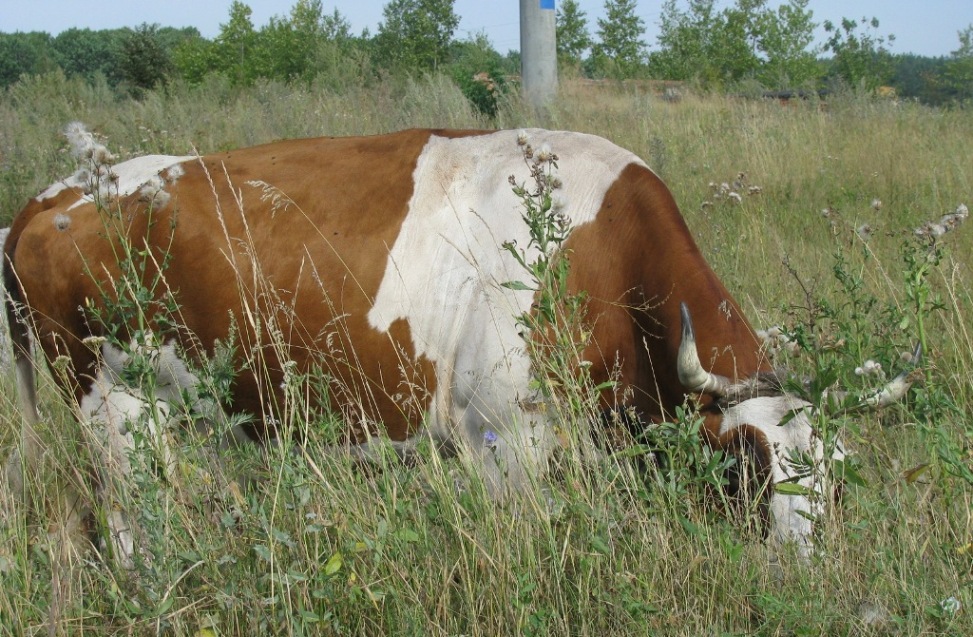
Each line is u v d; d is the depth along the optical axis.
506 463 3.66
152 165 4.35
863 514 3.24
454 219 4.07
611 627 2.98
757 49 40.59
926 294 3.54
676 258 3.81
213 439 3.49
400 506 3.14
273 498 3.16
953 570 2.99
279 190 4.14
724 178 8.95
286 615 2.84
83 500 3.94
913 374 3.37
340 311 4.03
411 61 30.73
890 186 8.88
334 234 4.07
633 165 4.09
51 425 4.11
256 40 31.20
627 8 38.78
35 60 81.50
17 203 8.85
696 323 3.70
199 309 4.05
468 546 3.17
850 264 5.63
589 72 37.91
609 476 3.35
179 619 2.88
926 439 3.34
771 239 6.98
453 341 4.01
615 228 3.96
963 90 36.94
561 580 3.07
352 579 2.91
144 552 3.43
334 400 4.10
